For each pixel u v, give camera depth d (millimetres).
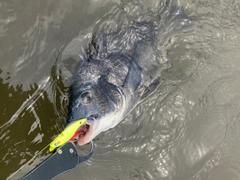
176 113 585
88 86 515
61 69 597
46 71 601
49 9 633
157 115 582
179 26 630
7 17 627
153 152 570
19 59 611
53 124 575
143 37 601
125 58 567
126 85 540
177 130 580
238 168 579
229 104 606
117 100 521
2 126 578
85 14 633
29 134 576
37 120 581
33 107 586
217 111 601
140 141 573
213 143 582
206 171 571
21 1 634
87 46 605
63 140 452
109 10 633
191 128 584
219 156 579
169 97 589
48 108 583
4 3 630
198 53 625
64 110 574
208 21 642
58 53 610
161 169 566
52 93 588
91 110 488
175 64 613
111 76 539
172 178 564
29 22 627
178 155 572
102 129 510
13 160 566
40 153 569
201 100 599
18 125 581
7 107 587
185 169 568
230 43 638
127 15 630
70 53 605
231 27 644
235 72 623
